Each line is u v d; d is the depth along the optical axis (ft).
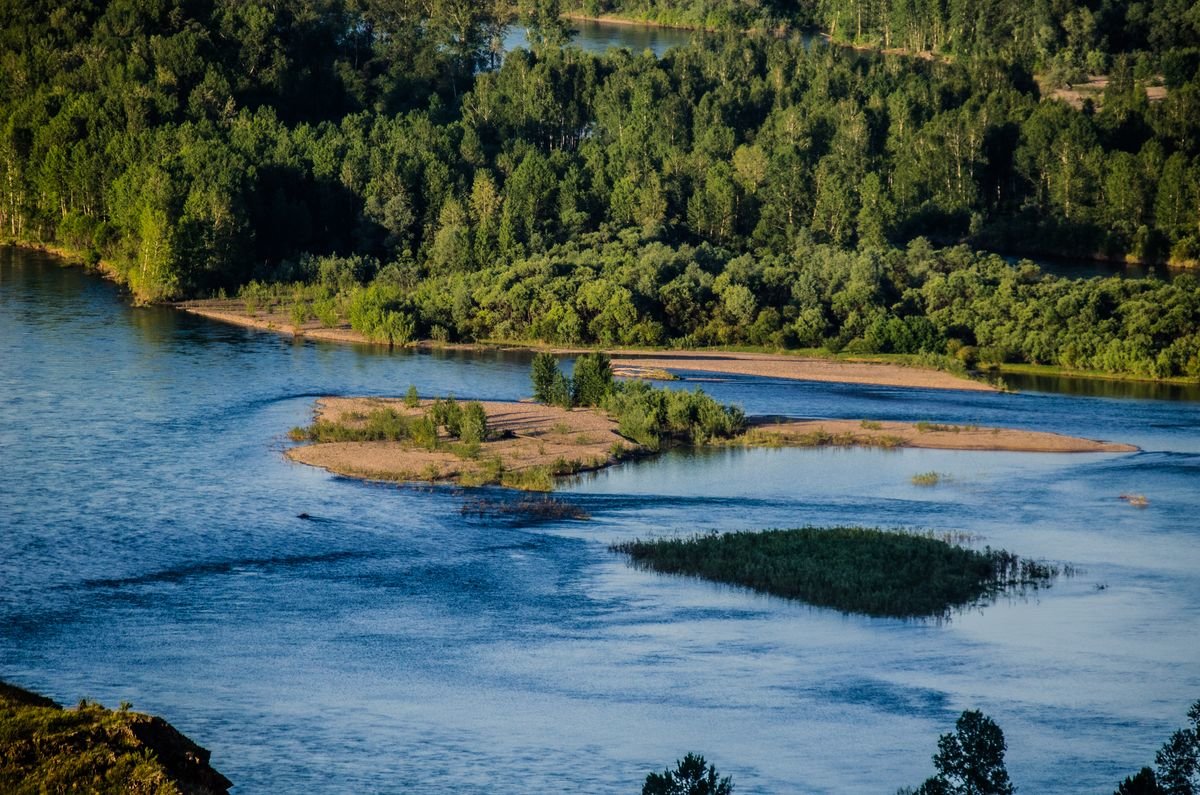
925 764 565.12
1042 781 547.90
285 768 561.84
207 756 455.22
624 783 547.08
